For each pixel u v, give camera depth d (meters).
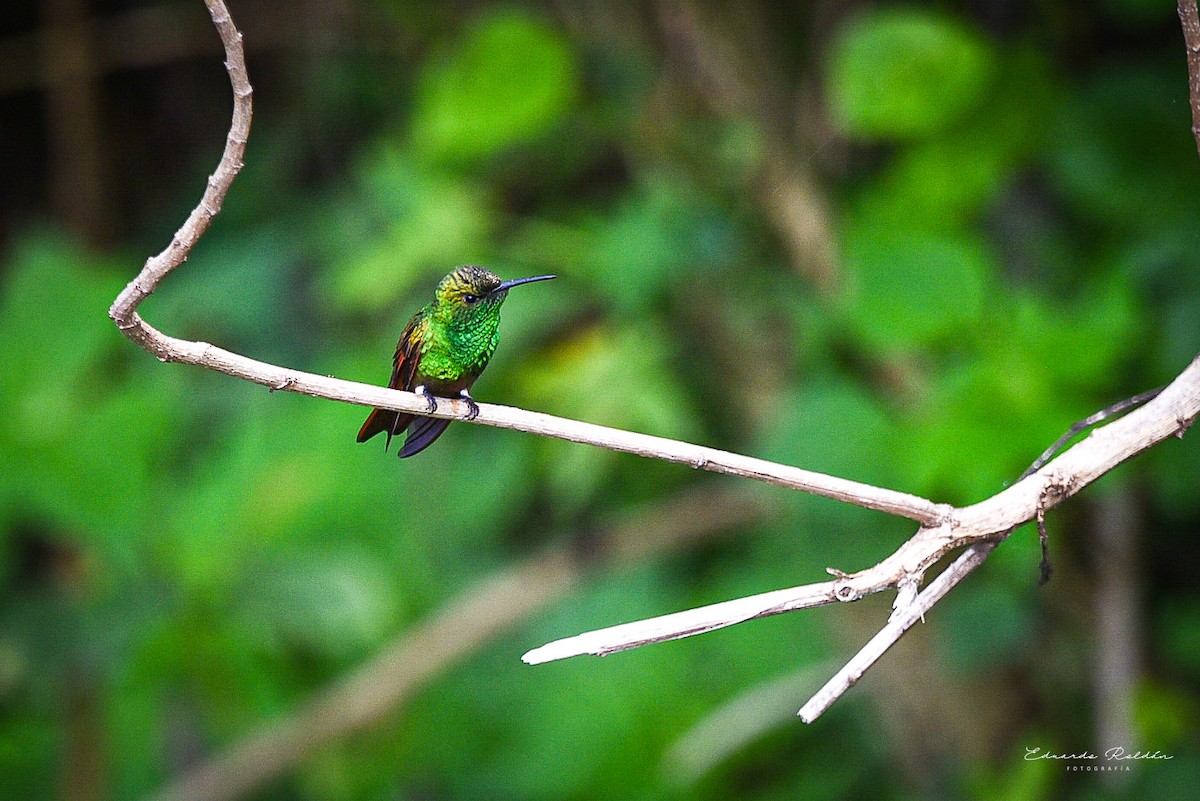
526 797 11.55
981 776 10.97
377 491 11.99
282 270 13.49
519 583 11.91
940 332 9.42
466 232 11.77
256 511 11.03
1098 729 10.74
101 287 11.12
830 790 11.38
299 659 12.17
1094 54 10.90
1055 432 9.12
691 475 12.16
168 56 14.77
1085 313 9.41
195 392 13.06
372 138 14.01
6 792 11.81
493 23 11.55
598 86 12.21
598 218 12.09
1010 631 10.34
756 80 11.80
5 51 14.62
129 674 11.03
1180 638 11.06
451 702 12.16
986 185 10.70
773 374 11.49
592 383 11.35
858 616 11.07
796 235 11.32
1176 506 10.13
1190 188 10.38
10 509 10.42
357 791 12.20
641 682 11.63
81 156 14.57
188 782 11.45
